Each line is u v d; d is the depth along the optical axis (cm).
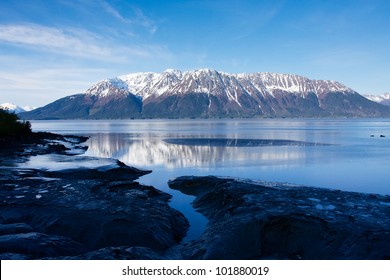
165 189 2847
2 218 1778
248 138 8962
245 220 1612
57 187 2402
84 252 1407
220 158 5006
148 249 1379
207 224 1920
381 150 5903
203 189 2680
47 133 8381
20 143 5969
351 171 3800
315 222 1543
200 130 13888
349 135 10012
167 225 1728
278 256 1373
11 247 1310
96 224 1623
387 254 1227
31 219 1772
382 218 1628
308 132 11812
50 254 1298
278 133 11275
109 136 10738
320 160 4700
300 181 3241
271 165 4281
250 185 2445
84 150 6272
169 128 16425
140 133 12231
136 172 3616
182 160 4859
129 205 1939
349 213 1716
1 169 3177
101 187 2461
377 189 2892
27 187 2398
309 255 1373
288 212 1705
